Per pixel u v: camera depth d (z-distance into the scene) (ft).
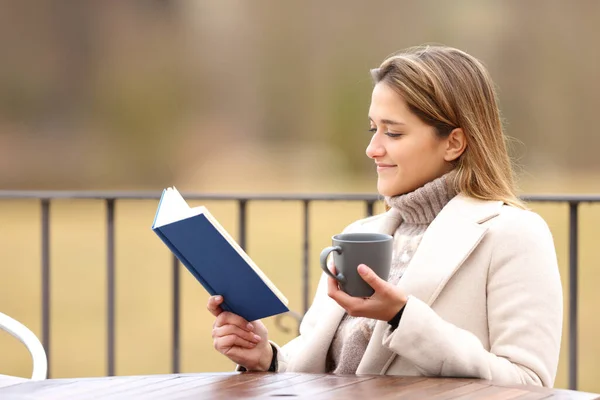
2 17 171.73
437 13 170.81
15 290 85.61
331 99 182.29
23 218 130.93
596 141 164.25
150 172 175.83
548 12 164.14
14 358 65.57
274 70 183.32
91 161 177.37
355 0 178.40
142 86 180.45
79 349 68.23
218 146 183.42
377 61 177.68
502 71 166.20
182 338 70.95
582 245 93.30
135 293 94.73
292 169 184.55
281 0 181.37
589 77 164.76
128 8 178.19
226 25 182.60
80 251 104.42
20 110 173.17
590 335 66.95
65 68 174.81
